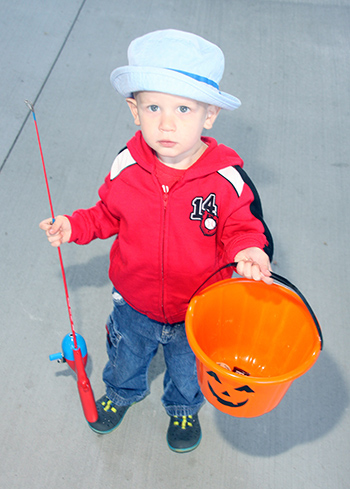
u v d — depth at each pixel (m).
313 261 2.63
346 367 2.28
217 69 1.38
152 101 1.34
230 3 4.09
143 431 2.09
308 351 1.45
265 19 4.00
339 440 2.07
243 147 3.12
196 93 1.29
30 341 2.31
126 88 1.39
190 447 2.02
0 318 2.37
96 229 1.70
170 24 3.85
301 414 2.14
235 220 1.50
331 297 2.50
